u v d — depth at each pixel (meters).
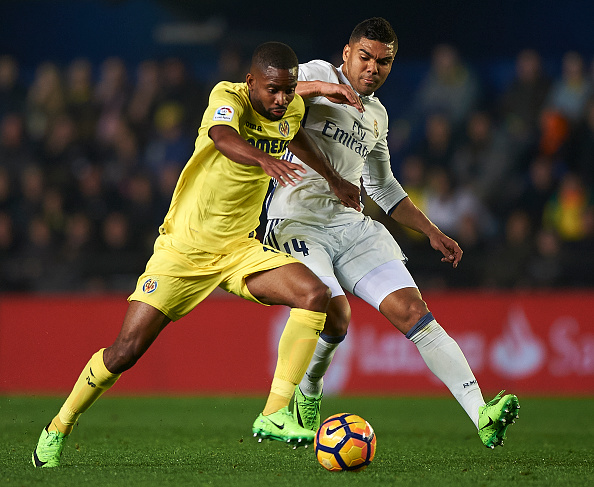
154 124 48.88
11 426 25.78
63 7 56.81
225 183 15.90
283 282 16.00
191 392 38.56
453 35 54.88
